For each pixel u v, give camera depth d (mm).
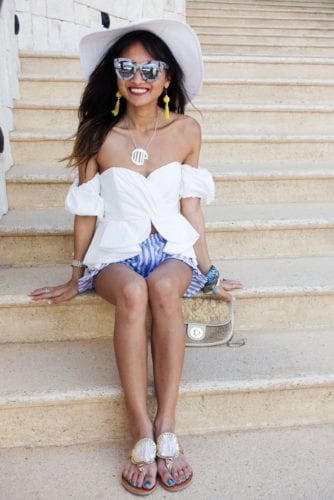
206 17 5855
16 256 2371
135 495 1561
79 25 4473
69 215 2535
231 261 2445
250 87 3441
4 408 1725
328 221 2449
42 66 3518
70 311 2061
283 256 2498
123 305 1659
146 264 1889
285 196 2781
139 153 1928
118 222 1938
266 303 2158
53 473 1648
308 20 6035
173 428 1646
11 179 2592
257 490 1586
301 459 1719
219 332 2053
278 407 1869
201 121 3178
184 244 1937
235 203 2752
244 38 5578
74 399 1737
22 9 3867
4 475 1635
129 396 1659
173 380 1678
